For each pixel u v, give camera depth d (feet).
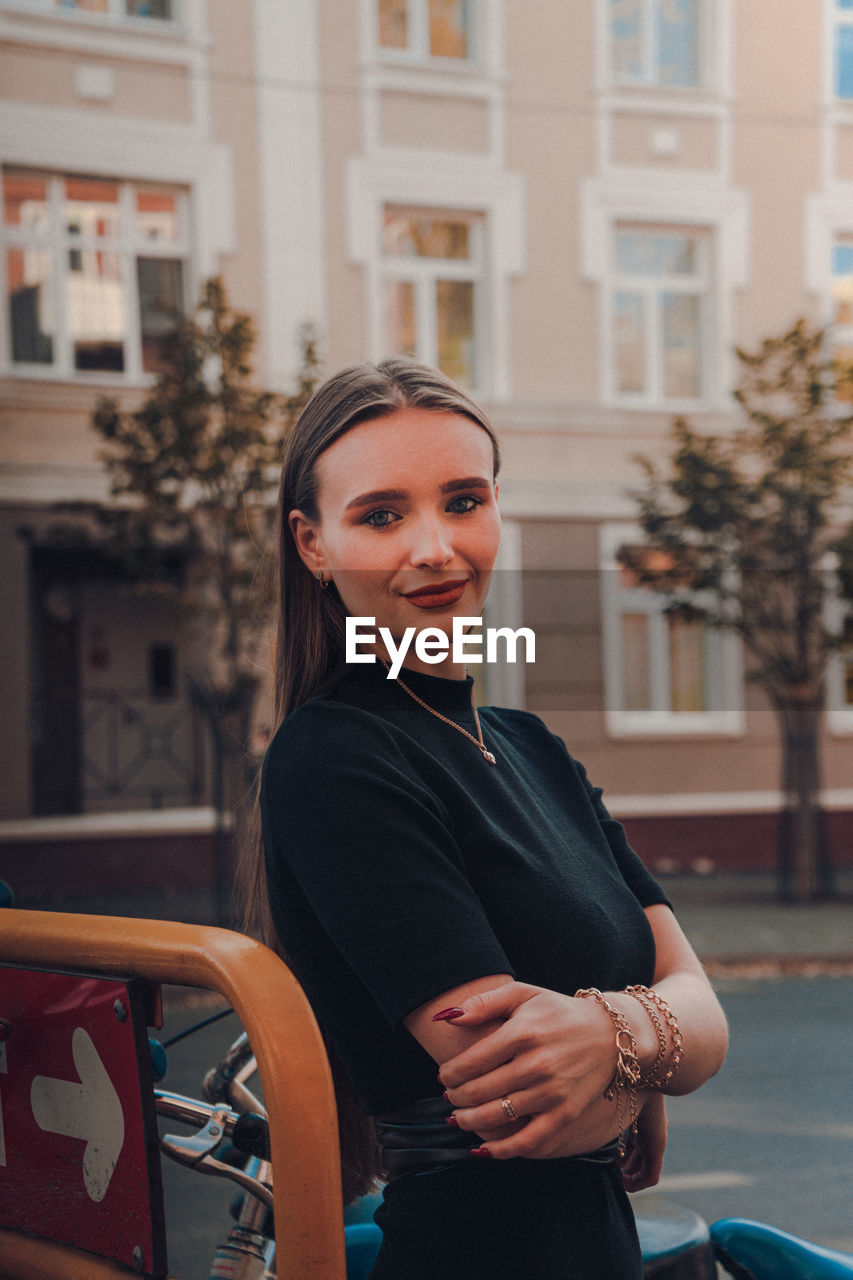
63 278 38.83
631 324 44.42
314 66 40.78
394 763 3.44
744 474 35.47
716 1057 3.49
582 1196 3.47
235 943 3.46
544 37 43.16
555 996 3.18
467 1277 3.32
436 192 41.96
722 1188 13.97
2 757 37.29
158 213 39.81
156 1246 3.38
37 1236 3.82
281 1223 3.21
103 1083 3.55
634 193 43.83
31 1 38.06
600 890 3.85
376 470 3.63
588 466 43.24
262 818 3.63
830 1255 4.47
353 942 3.20
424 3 42.11
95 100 38.68
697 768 43.65
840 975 27.63
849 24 46.29
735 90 44.80
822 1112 16.96
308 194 40.68
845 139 45.80
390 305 42.14
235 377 31.83
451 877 3.29
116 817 38.34
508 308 42.73
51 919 3.91
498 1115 3.05
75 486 38.24
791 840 41.19
